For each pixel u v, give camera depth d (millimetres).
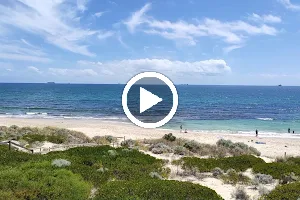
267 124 64750
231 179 16672
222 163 19844
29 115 72562
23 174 12391
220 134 47688
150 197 10969
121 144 29656
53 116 71312
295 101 150625
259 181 16375
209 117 76375
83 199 10938
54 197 10555
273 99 165250
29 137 29219
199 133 47906
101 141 32438
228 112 90750
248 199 13461
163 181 12797
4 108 89562
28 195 10352
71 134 35625
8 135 30422
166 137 34906
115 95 174250
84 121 61375
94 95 171750
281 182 16328
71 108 94375
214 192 12078
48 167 14188
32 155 17531
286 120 72812
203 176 17547
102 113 80750
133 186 11906
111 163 17047
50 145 27219
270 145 38156
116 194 11016
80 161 16344
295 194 12586
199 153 26297
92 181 13070
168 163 20469
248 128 58156
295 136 48562
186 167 18750
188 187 12117
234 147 30453
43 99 133250
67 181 11945
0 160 15625
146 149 27094
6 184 11180
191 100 145625
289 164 20516
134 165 17156
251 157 21031
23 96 151375
